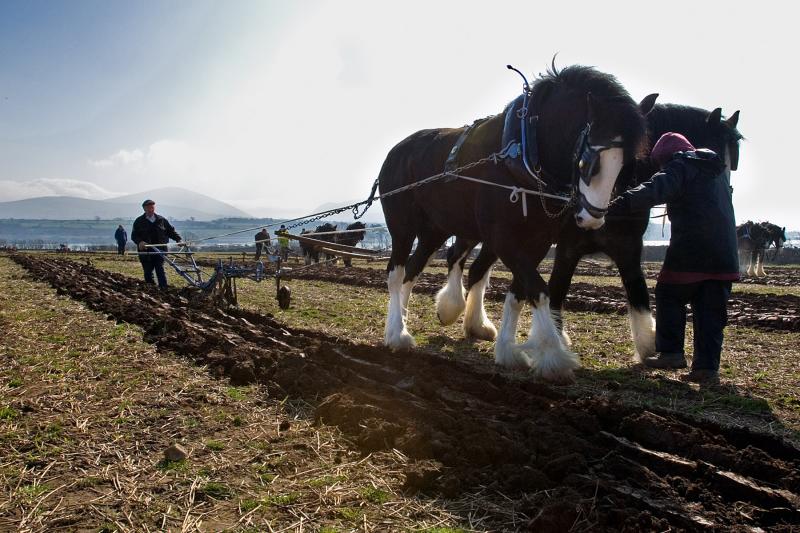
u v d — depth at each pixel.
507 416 4.79
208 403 5.24
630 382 6.05
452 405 5.18
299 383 5.64
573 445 4.20
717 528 3.24
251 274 11.15
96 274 17.64
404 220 7.87
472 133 6.81
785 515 3.40
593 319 10.38
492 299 12.92
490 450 4.07
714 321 6.22
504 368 6.54
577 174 5.50
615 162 5.28
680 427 4.56
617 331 9.16
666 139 6.50
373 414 4.75
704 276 6.20
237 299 12.55
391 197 8.00
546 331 6.00
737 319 10.33
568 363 5.94
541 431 4.39
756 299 13.81
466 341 8.24
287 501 3.55
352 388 5.35
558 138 5.84
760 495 3.58
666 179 6.05
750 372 6.64
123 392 5.45
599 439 4.38
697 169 6.17
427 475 3.77
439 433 4.35
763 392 5.83
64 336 7.74
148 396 5.37
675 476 3.86
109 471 3.90
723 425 4.70
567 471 3.83
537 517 3.29
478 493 3.68
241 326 8.55
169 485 3.73
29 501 3.50
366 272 20.77
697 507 3.50
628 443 4.28
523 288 6.56
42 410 4.95
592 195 5.32
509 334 6.58
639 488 3.71
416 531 3.28
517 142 5.97
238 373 5.91
